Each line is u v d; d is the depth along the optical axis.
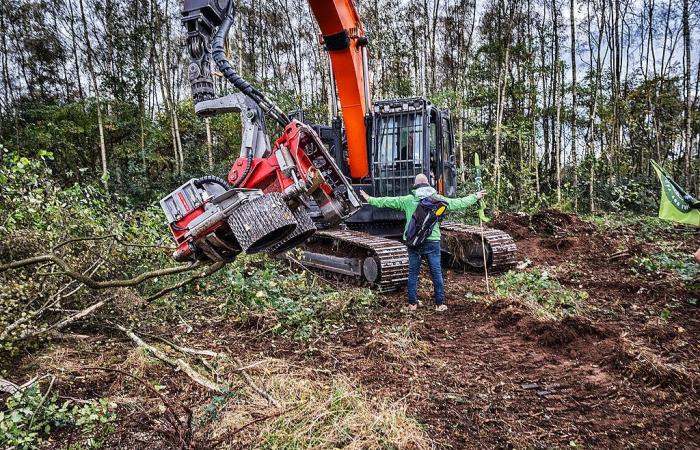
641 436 3.04
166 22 17.31
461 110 18.08
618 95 17.84
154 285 5.53
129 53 16.47
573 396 3.55
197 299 5.55
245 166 3.25
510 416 3.26
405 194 6.90
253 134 3.32
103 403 2.94
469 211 12.70
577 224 11.02
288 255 6.92
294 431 2.85
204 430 2.92
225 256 3.21
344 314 5.18
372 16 19.42
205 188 3.10
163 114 18.09
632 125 18.61
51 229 4.72
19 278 4.24
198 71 3.42
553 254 9.02
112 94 15.85
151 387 3.10
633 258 7.93
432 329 4.99
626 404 3.44
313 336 4.64
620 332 4.83
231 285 5.49
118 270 5.22
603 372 3.94
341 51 6.18
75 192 5.34
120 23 16.44
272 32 22.83
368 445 2.79
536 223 11.04
